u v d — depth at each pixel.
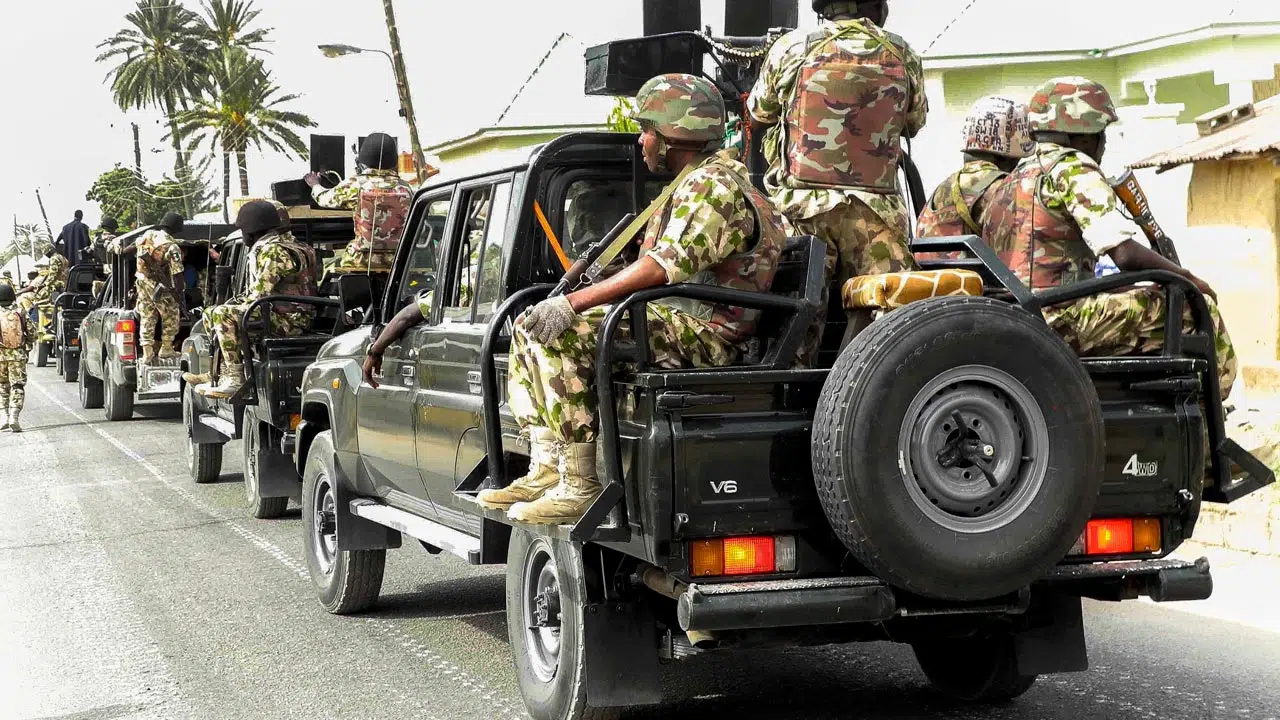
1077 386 4.28
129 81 66.88
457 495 5.66
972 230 5.94
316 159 13.58
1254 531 8.59
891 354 4.12
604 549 4.93
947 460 4.22
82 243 33.38
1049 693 5.86
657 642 4.99
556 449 4.83
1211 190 12.72
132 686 6.40
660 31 8.00
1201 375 4.84
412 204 7.02
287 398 10.45
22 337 19.23
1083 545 4.65
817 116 5.04
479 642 7.16
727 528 4.31
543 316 4.42
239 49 61.72
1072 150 5.15
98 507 12.29
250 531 10.85
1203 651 6.50
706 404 4.30
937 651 5.81
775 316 4.67
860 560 4.20
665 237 4.52
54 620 7.86
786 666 6.47
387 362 6.98
